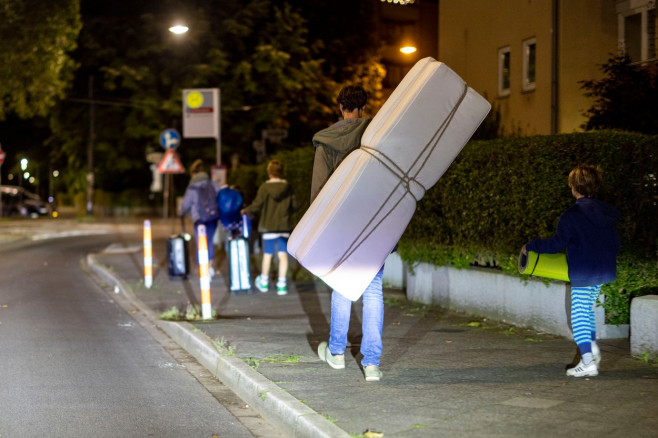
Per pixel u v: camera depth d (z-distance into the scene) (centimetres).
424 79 643
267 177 1817
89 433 586
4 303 1270
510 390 631
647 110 1181
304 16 3888
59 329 1034
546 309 867
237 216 1402
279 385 659
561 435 515
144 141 4206
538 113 1759
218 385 745
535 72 1764
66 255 2277
